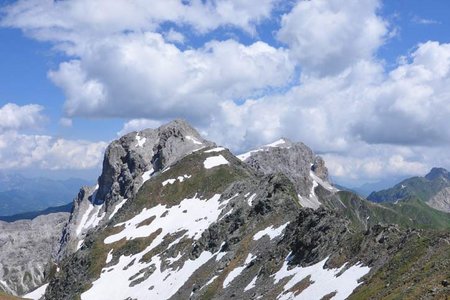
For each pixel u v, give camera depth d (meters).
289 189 155.88
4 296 125.50
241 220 146.25
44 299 183.88
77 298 158.50
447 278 61.78
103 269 172.62
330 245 98.62
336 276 85.50
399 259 76.56
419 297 60.59
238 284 114.12
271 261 111.81
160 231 181.25
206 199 193.38
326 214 109.06
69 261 193.00
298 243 108.12
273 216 140.38
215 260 137.38
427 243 76.00
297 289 89.88
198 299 119.75
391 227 88.56
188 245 158.38
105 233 196.38
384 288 70.31
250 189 168.62
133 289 151.38
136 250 175.50
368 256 84.88
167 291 137.12
